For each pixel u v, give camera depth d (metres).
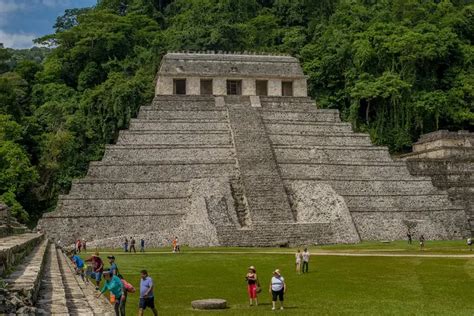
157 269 37.12
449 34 94.50
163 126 72.75
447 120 91.75
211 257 44.41
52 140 80.12
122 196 60.38
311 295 27.78
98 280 25.38
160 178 63.72
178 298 27.00
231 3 120.19
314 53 102.69
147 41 112.56
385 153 72.25
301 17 121.69
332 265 38.97
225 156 68.25
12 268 19.45
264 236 55.44
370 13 112.00
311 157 69.88
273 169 65.44
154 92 87.38
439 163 75.69
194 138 70.94
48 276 24.72
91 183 60.91
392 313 23.09
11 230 35.69
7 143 69.25
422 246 52.12
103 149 83.81
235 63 84.06
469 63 95.31
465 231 63.88
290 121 76.19
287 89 85.62
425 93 90.19
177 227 58.22
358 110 91.31
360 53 92.69
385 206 63.88
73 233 57.47
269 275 34.41
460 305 24.86
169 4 134.00
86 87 104.31
